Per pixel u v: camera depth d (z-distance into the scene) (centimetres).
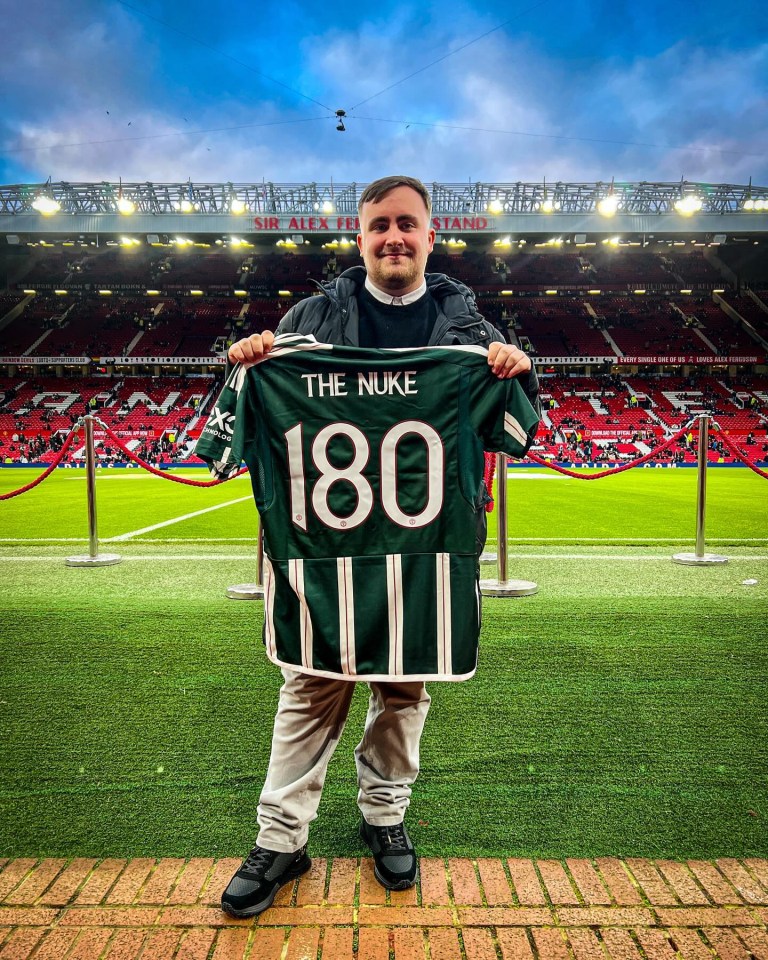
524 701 288
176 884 173
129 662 336
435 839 192
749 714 276
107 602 454
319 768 175
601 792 217
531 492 1478
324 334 186
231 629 389
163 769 232
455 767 232
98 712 278
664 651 350
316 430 172
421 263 185
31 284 4369
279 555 172
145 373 4122
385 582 169
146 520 997
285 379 174
